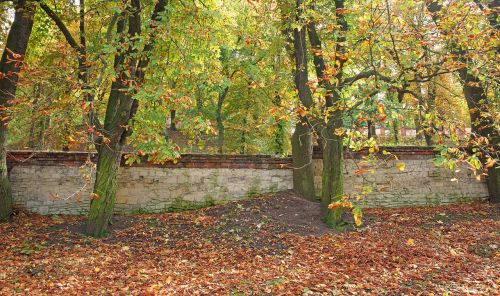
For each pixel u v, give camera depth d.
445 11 6.51
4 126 9.33
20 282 6.00
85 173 6.48
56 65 7.17
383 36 6.00
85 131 6.20
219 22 10.45
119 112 8.77
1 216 9.37
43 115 7.00
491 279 6.30
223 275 6.62
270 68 12.45
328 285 6.07
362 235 9.00
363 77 8.31
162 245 8.30
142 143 7.39
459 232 9.12
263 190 11.70
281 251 7.98
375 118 4.68
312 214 10.05
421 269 6.82
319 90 5.20
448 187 12.62
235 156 11.59
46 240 8.13
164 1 8.82
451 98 15.15
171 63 8.40
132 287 5.99
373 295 5.67
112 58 7.92
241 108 18.20
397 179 12.24
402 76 5.48
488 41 6.13
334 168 9.74
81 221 9.66
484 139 4.66
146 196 10.98
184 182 11.27
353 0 9.12
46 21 11.20
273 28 10.38
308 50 11.34
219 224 9.40
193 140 7.50
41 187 10.40
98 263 7.08
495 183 12.23
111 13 9.23
